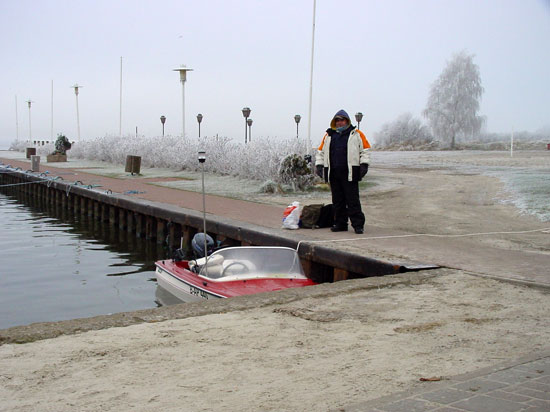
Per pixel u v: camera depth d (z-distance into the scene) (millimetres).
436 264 9234
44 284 13250
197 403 4184
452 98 62406
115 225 22281
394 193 20031
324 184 22188
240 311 6777
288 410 4012
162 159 36281
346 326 6156
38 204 31172
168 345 5527
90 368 4922
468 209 16328
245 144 28406
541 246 10969
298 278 9383
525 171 26156
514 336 5758
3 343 5570
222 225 14055
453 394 4105
